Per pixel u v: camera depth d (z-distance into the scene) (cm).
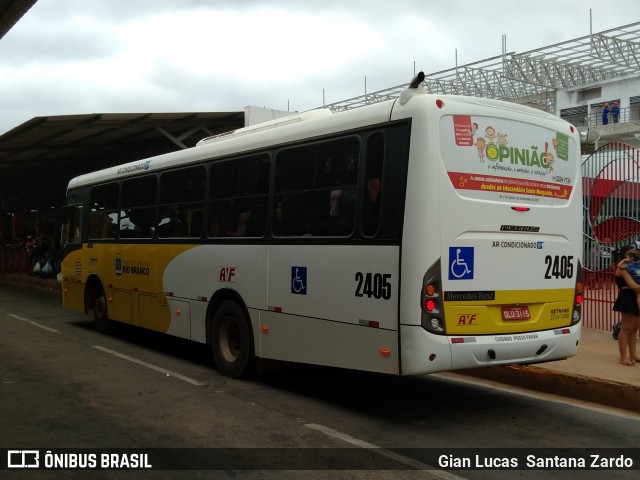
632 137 3275
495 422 627
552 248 650
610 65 3697
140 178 1002
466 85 3372
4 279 2508
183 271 880
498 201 607
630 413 671
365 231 607
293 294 687
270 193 732
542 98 3828
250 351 758
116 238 1067
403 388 767
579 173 695
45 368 844
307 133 688
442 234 567
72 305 1234
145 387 743
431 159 566
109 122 1673
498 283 601
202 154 858
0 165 2498
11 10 1148
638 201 1067
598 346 957
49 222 2678
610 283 1105
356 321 610
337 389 753
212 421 608
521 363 618
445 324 564
